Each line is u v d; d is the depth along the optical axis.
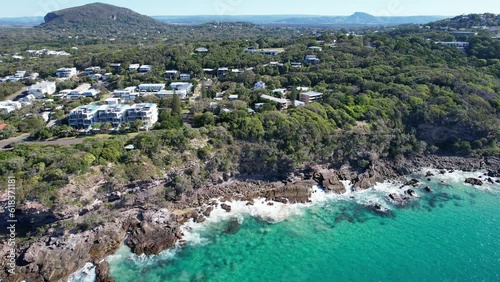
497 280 55.56
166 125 88.38
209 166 79.00
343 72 130.75
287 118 90.19
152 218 67.44
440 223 71.44
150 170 70.00
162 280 54.72
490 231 68.62
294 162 83.94
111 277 54.41
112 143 71.94
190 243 63.78
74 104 108.81
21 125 88.81
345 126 94.31
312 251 62.50
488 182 88.94
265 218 72.31
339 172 88.81
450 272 57.44
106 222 64.06
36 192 57.06
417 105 103.75
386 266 58.88
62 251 57.19
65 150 67.75
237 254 61.25
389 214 74.62
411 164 96.19
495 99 106.19
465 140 101.56
